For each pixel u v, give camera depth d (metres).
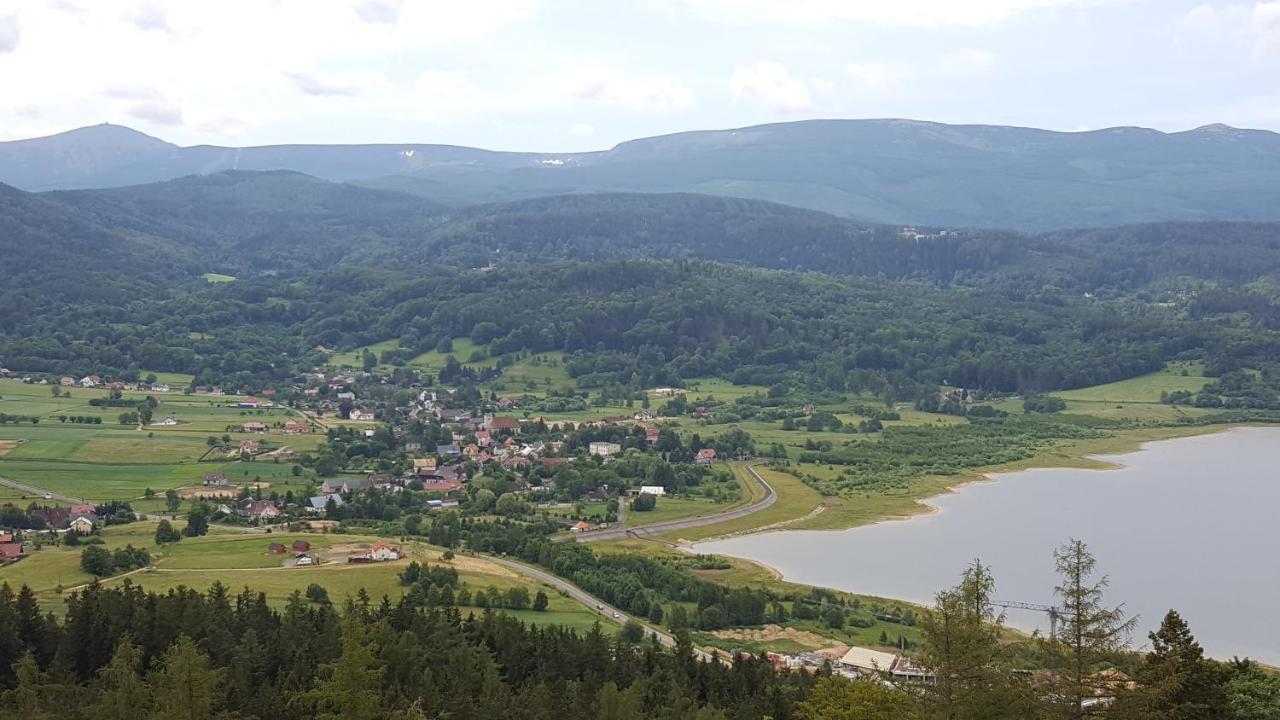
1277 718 95.31
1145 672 83.81
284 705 118.00
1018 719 79.19
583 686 129.25
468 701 120.56
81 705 118.38
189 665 106.94
